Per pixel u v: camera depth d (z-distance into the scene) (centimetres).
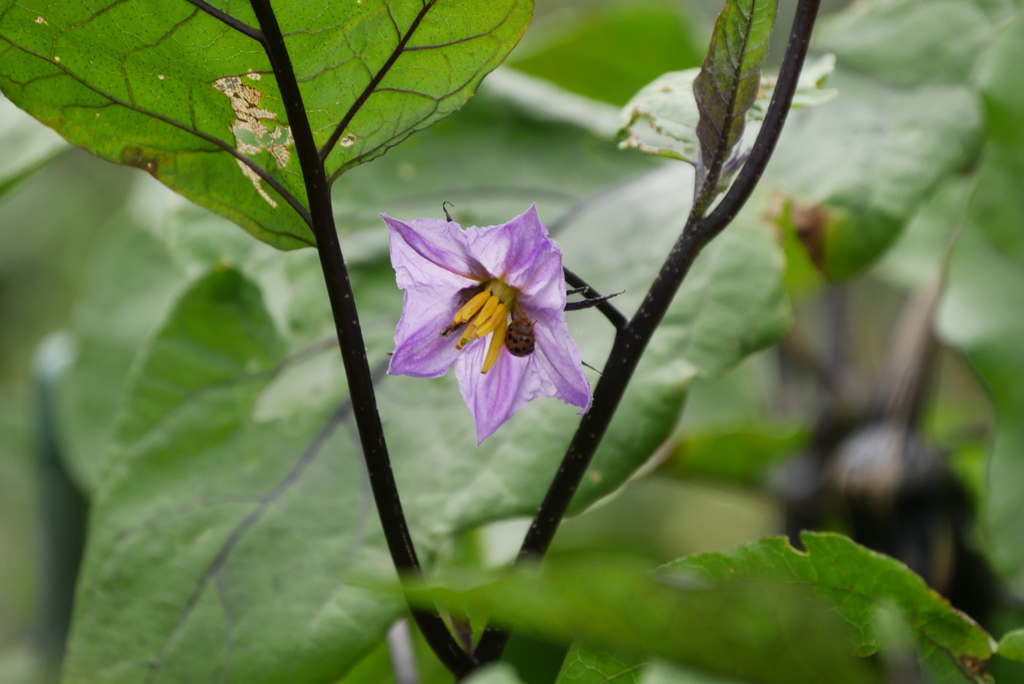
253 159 49
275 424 58
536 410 56
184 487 58
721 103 48
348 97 48
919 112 61
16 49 48
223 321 59
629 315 58
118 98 49
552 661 58
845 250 60
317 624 55
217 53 48
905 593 49
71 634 56
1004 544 55
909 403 61
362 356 47
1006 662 57
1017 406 56
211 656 55
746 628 45
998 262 57
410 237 49
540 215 62
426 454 57
